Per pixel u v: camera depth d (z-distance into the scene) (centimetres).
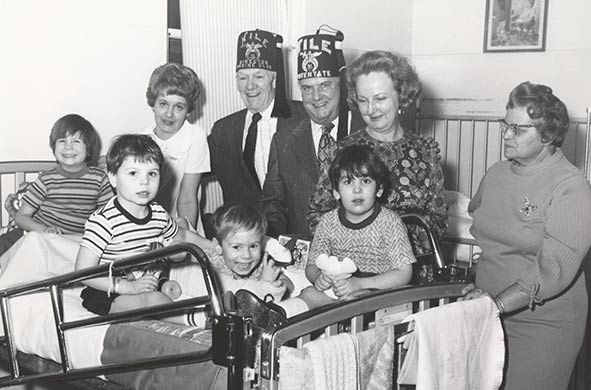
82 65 386
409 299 224
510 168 261
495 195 262
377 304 213
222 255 279
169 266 290
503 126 251
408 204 273
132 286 260
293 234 349
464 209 496
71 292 286
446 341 217
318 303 252
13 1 357
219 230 271
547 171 248
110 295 261
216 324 190
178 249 206
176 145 378
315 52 354
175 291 272
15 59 360
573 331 256
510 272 256
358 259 255
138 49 411
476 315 229
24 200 330
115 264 229
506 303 241
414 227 278
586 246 238
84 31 386
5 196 368
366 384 202
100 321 234
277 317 203
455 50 632
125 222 269
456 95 634
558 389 260
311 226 282
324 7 532
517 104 245
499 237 259
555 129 243
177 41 443
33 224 326
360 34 576
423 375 208
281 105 393
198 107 448
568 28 583
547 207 244
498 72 615
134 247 272
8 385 263
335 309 200
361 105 271
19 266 290
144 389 229
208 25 450
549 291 239
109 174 268
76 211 335
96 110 394
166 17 423
